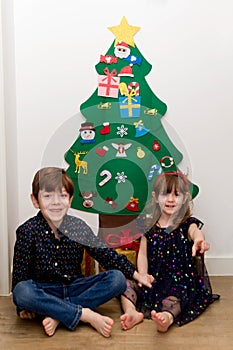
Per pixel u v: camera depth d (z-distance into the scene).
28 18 1.73
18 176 1.77
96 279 1.43
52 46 1.74
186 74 1.75
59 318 1.31
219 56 1.75
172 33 1.74
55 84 1.75
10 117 1.68
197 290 1.52
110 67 1.74
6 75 1.63
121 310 1.48
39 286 1.40
